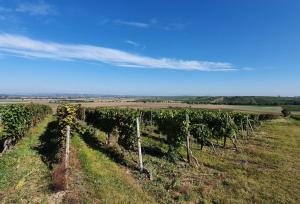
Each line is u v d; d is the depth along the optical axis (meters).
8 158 16.20
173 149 18.09
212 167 16.31
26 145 21.03
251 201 11.06
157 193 11.48
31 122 30.86
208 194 11.59
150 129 32.59
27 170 13.83
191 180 13.55
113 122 21.84
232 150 22.31
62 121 18.56
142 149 20.39
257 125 41.47
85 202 10.09
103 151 18.92
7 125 18.86
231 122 23.88
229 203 10.77
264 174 14.90
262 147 24.02
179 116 19.50
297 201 11.20
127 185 12.08
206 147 23.14
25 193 10.88
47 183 11.86
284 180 13.92
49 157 16.22
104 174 13.38
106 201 10.24
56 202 10.16
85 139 23.61
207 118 24.61
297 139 29.53
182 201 10.77
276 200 11.23
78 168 14.04
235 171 15.34
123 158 16.95
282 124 51.12
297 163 17.66
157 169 15.30
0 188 11.36
